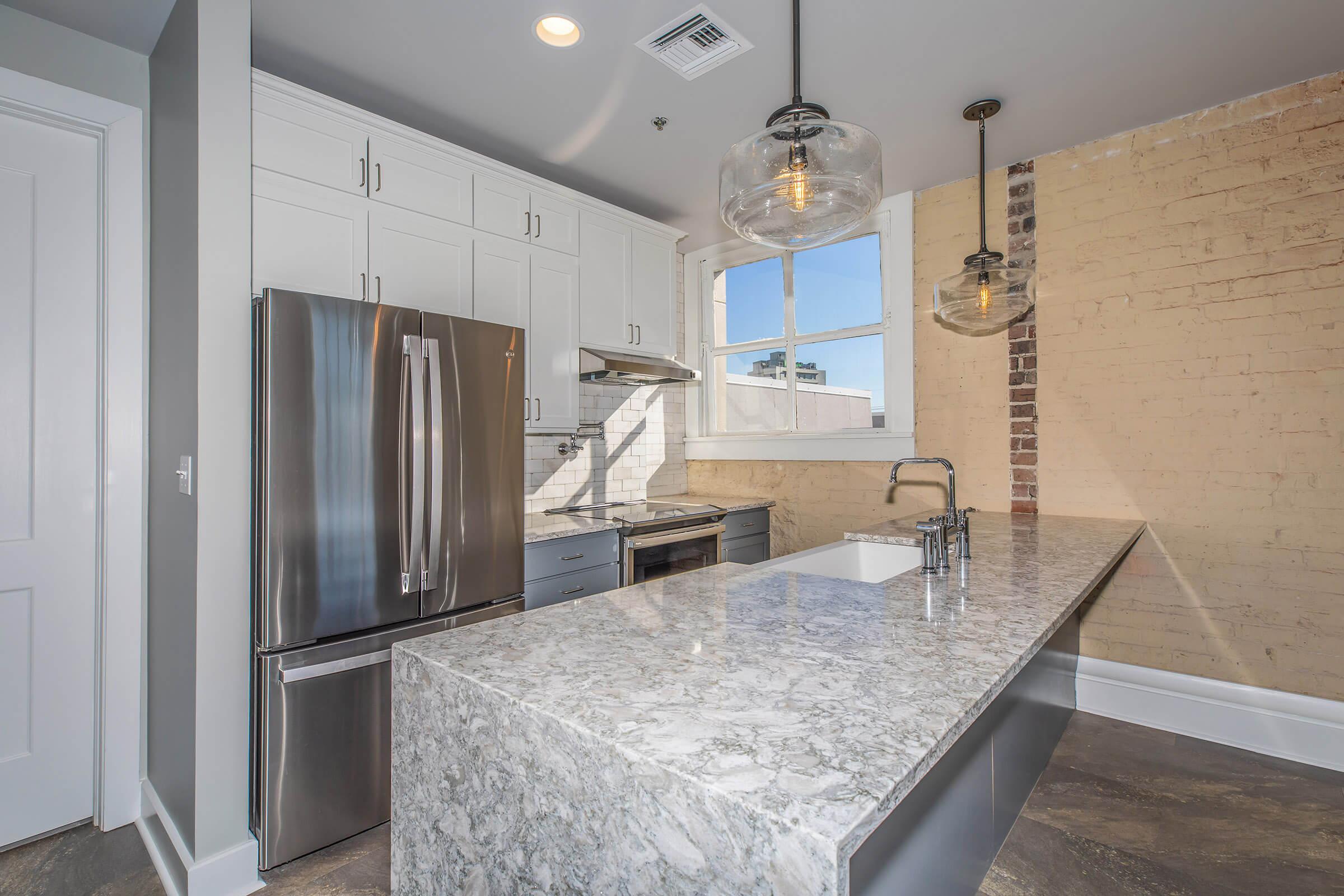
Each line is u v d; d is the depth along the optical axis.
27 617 1.98
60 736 2.03
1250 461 2.39
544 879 0.85
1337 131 2.23
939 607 1.36
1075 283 2.79
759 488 3.97
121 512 2.08
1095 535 2.28
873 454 3.42
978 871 1.41
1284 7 1.87
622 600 1.43
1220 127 2.45
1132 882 1.68
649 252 3.58
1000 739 1.60
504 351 2.33
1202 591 2.50
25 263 1.97
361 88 2.33
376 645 1.95
